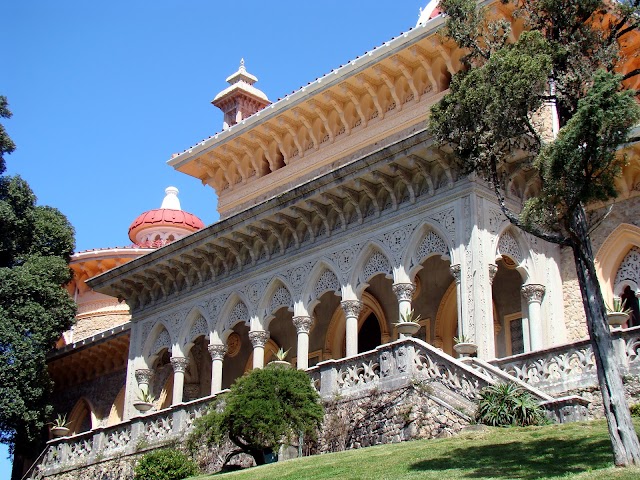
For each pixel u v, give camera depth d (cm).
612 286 2556
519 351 2681
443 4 1684
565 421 1805
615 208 2569
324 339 3156
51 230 3853
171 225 4991
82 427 4091
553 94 1702
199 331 3200
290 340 3284
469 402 1911
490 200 2470
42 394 3606
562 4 1571
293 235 2909
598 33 1582
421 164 2517
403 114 3031
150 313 3412
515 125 1555
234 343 3456
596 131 1402
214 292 3164
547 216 1513
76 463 2914
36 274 3619
